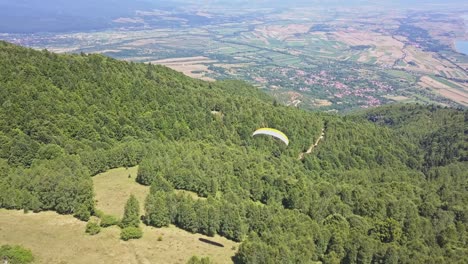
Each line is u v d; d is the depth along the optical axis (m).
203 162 88.50
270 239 62.34
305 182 97.50
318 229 68.12
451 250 70.69
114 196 77.00
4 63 103.75
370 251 65.69
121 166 91.62
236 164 92.38
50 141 88.56
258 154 116.38
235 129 128.38
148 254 59.50
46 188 68.81
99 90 113.19
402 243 72.06
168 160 87.94
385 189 104.56
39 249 57.38
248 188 88.00
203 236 67.81
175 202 70.19
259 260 58.06
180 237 66.06
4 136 83.69
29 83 100.88
